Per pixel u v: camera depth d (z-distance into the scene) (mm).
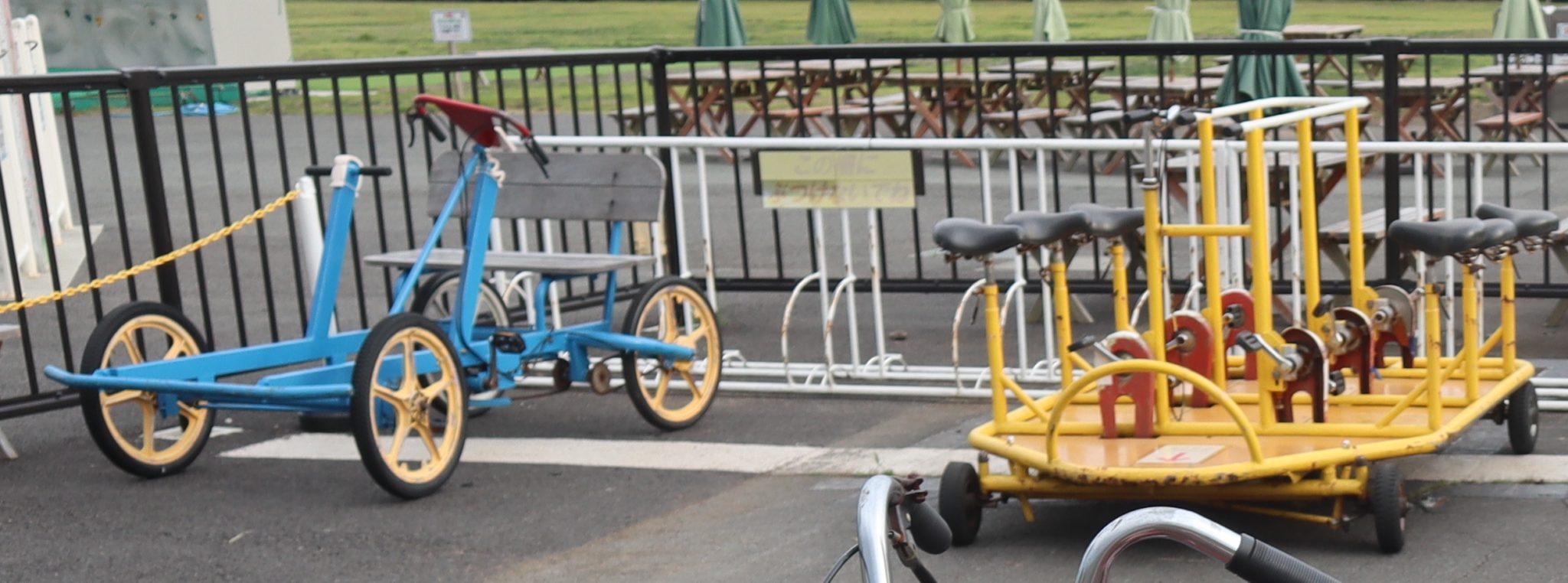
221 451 8039
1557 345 9180
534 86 30297
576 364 8070
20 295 8203
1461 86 17000
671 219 10805
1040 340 9945
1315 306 6738
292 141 23344
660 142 9250
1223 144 8500
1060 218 6242
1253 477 5664
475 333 7848
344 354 7738
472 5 49938
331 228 7617
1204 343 6398
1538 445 7191
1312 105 8117
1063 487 6020
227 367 7359
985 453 6211
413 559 6359
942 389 8641
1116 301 6559
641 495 7102
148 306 7438
